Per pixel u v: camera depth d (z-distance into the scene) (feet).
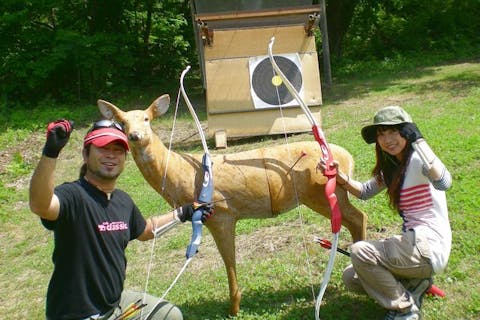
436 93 35.04
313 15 28.76
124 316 9.23
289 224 17.79
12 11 47.29
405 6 69.72
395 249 10.43
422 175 10.66
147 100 48.49
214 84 29.76
